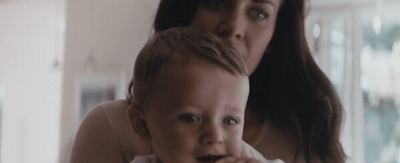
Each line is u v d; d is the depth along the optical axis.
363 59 2.57
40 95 4.56
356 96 2.54
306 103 1.12
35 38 4.42
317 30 2.57
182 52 0.76
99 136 0.97
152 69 0.77
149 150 0.93
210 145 0.72
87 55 3.04
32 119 4.54
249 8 0.94
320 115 1.11
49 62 4.41
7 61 4.51
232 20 0.92
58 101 4.57
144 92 0.79
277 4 0.99
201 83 0.73
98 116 0.99
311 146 1.12
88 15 3.04
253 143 1.09
